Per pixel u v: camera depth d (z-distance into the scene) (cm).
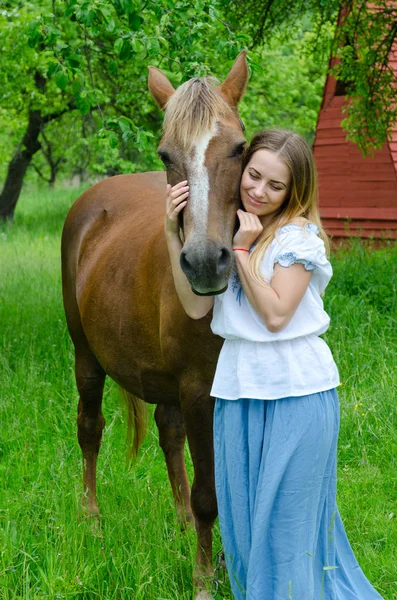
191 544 317
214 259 216
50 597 278
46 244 1280
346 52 789
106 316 340
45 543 314
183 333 273
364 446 407
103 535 329
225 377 243
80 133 1630
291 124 1791
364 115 815
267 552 237
